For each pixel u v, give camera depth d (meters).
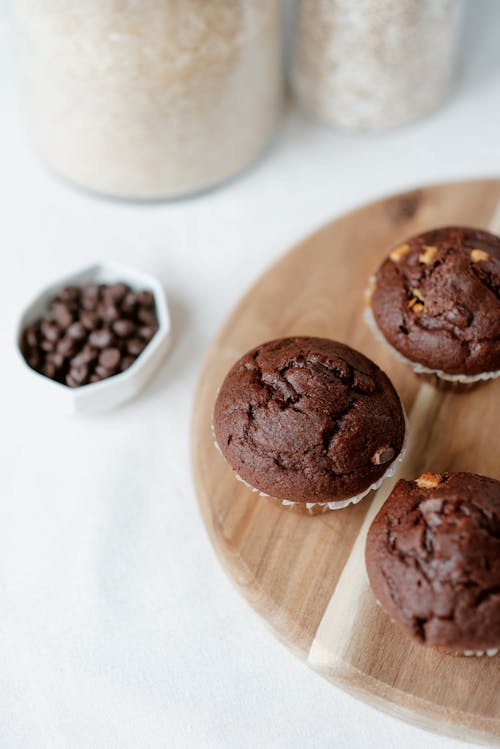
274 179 0.53
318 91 0.53
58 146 0.50
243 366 0.42
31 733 0.40
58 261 0.51
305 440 0.40
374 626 0.39
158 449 0.45
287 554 0.41
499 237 0.45
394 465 0.41
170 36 0.44
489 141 0.54
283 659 0.41
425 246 0.44
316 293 0.47
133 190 0.51
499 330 0.43
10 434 0.46
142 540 0.43
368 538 0.39
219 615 0.42
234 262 0.51
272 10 0.48
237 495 0.42
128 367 0.46
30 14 0.44
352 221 0.49
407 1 0.48
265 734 0.39
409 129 0.54
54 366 0.45
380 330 0.45
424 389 0.45
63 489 0.45
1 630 0.42
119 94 0.46
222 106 0.48
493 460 0.43
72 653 0.41
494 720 0.37
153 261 0.51
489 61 0.57
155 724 0.39
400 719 0.38
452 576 0.36
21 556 0.43
